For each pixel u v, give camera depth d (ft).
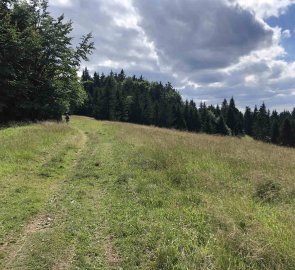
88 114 309.01
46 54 132.16
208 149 50.90
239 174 36.01
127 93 360.28
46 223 24.14
